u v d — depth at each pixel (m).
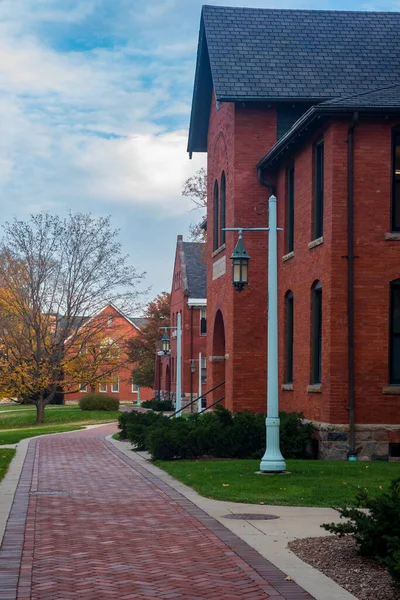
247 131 24.77
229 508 12.42
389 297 19.27
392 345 19.41
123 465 19.31
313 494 13.40
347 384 19.08
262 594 7.44
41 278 48.53
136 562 8.77
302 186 21.98
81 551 9.34
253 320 24.80
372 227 19.28
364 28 26.88
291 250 23.64
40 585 7.77
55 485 15.51
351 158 19.23
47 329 50.38
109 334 56.12
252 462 18.45
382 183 19.34
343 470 16.27
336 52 25.66
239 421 20.50
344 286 19.27
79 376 50.47
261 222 24.77
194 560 8.84
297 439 19.70
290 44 25.92
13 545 9.63
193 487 14.82
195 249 63.94
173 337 64.44
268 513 11.91
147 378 74.25
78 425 45.41
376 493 13.05
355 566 8.47
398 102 19.25
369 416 19.06
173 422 24.00
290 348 23.69
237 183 24.73
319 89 24.19
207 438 20.05
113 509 12.42
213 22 26.50
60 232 48.97
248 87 24.20
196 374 59.53
